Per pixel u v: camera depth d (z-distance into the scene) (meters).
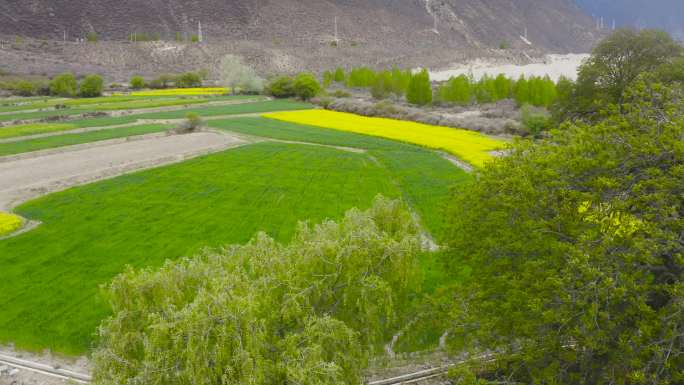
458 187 21.14
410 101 101.06
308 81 109.25
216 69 181.25
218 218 35.22
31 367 18.78
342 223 18.70
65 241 30.64
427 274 26.17
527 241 16.11
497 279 16.47
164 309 14.43
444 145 60.38
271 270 15.99
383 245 16.05
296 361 13.12
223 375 12.36
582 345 13.87
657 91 17.55
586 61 55.91
